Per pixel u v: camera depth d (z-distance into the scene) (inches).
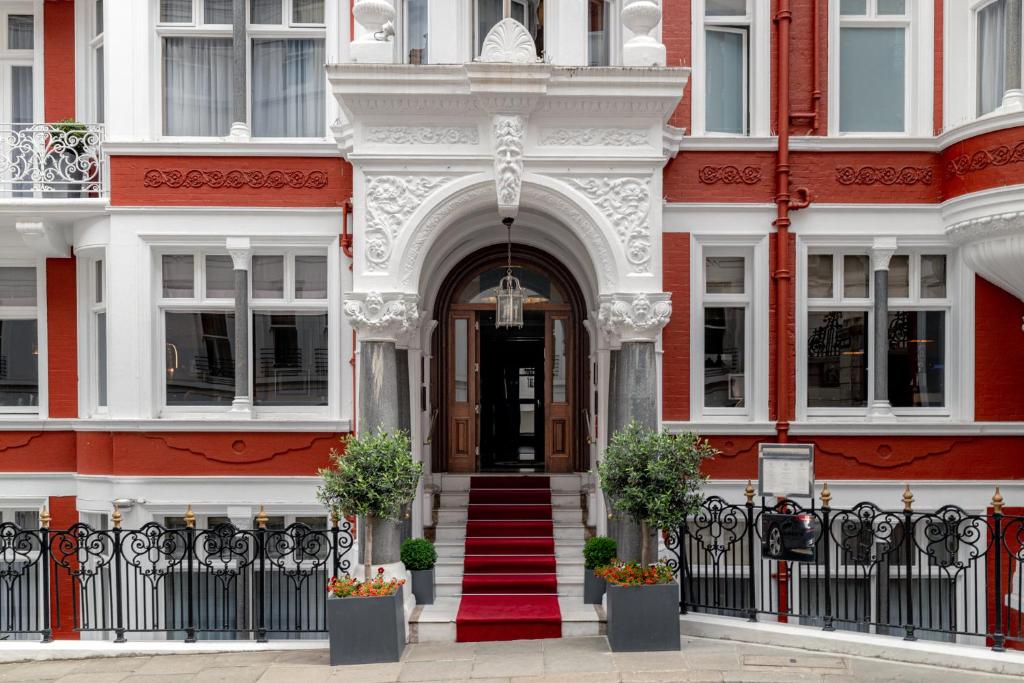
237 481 374.9
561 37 358.6
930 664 284.0
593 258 334.3
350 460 302.4
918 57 386.6
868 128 394.0
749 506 323.0
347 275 382.3
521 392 516.7
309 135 395.5
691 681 267.4
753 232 382.6
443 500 428.1
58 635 385.7
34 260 414.9
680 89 325.1
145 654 315.3
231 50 396.8
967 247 373.7
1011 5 346.6
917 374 395.2
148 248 380.5
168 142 376.5
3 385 421.7
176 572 375.9
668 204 380.5
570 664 286.5
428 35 356.2
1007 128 344.5
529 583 360.5
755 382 384.2
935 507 375.6
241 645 319.9
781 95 380.2
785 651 300.7
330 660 295.6
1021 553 288.5
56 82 413.7
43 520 323.9
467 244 426.0
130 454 375.2
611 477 300.4
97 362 411.8
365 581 302.0
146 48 383.6
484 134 331.6
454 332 466.9
